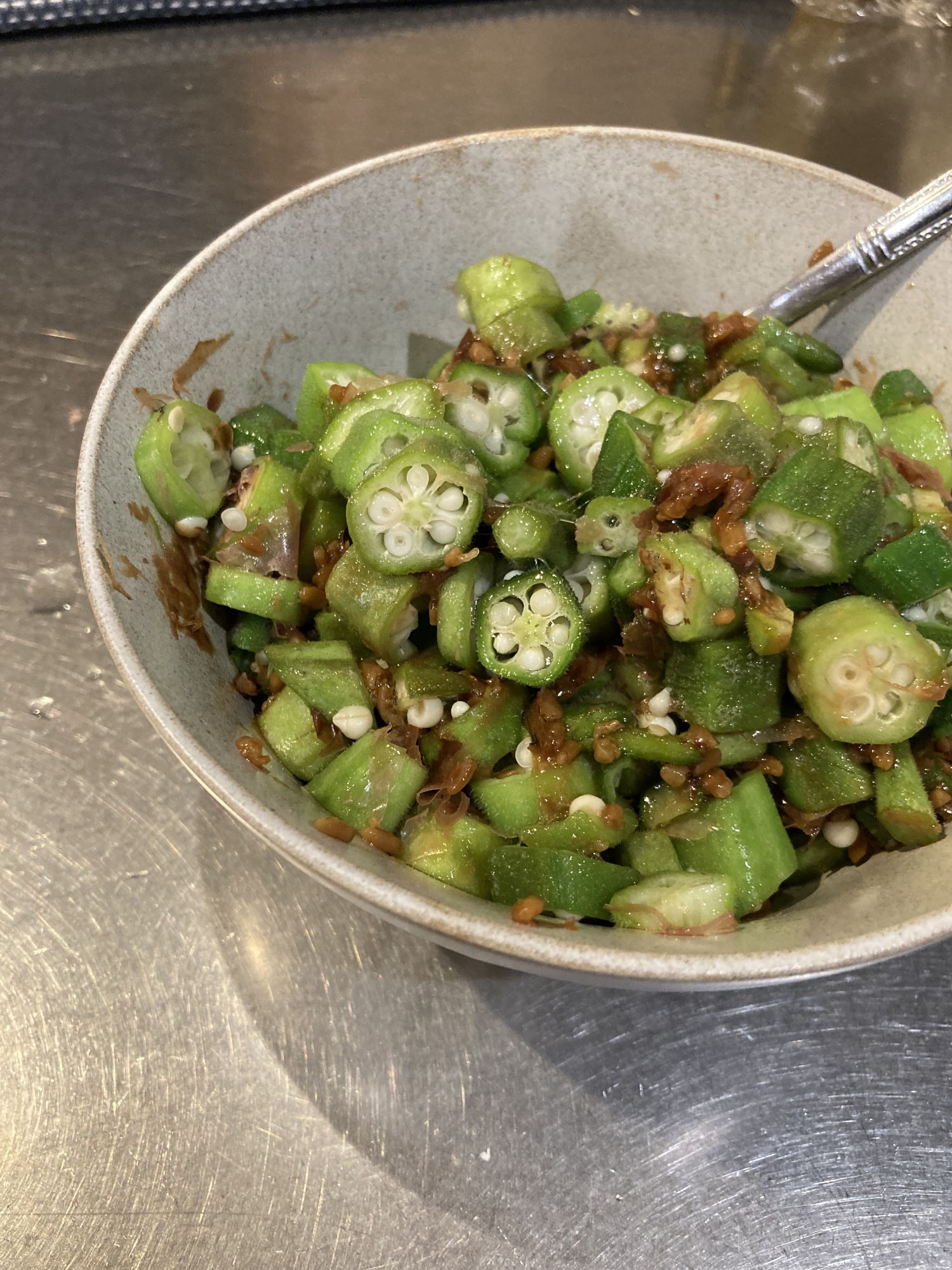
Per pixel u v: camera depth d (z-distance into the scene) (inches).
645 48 12.1
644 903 5.3
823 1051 6.0
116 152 10.7
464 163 7.1
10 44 11.6
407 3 12.4
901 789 5.6
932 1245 5.5
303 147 10.8
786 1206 5.5
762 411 6.4
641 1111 5.8
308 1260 5.4
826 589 6.0
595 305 7.6
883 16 12.3
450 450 5.8
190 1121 5.7
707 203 7.3
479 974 6.2
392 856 5.4
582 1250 5.4
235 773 5.0
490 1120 5.7
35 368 9.0
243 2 11.9
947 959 6.3
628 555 5.9
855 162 10.6
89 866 6.5
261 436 6.8
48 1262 5.3
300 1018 6.0
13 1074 5.8
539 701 5.8
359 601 6.0
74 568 7.9
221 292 6.5
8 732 7.0
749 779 5.6
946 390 7.0
